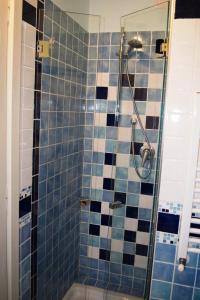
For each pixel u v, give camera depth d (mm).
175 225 1160
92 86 1959
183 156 1121
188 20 1063
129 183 1823
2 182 1110
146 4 1828
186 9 1062
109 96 1930
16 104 1123
